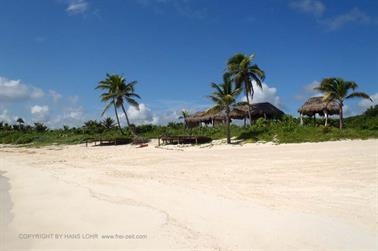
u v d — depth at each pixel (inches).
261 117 1807.3
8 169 937.5
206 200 430.6
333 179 517.7
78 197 492.1
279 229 313.3
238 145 1248.2
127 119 2012.8
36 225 368.8
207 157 920.3
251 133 1391.5
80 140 2010.3
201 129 1766.7
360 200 398.0
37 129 3078.2
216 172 655.1
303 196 430.3
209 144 1348.4
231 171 655.1
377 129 1409.9
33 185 627.5
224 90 1325.0
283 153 879.1
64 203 460.1
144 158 1004.6
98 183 598.9
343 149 865.5
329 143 1064.2
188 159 900.6
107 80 2004.2
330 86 1408.7
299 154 831.1
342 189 452.4
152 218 365.4
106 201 454.9
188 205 410.3
